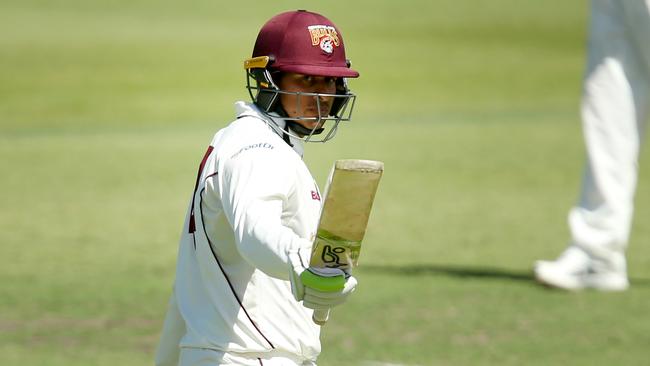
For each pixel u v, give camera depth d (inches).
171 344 510.3
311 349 489.4
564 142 2586.1
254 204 427.5
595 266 1211.9
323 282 399.9
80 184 1950.1
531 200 1833.2
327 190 404.2
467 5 5772.6
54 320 1051.3
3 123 2812.5
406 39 4763.8
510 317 1075.3
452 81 3777.1
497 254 1405.0
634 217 1689.2
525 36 4987.7
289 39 469.1
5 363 886.4
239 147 453.7
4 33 4453.7
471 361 909.8
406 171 2135.8
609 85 1198.3
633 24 1174.3
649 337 1000.9
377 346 959.6
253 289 471.2
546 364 900.6
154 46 4202.8
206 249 472.1
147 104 3152.1
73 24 4800.7
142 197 1827.0
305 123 484.1
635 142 1208.2
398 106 3260.3
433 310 1101.7
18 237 1487.5
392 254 1401.3
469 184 1989.4
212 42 4340.6
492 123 2947.8
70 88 3346.5
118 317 1069.1
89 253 1390.3
